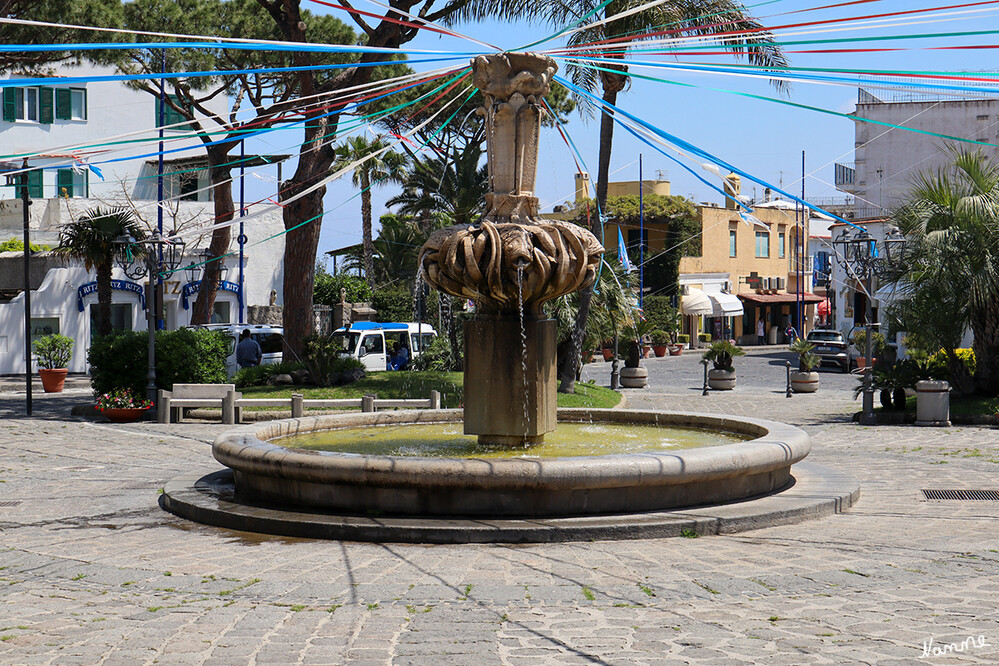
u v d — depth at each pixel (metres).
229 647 5.03
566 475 7.64
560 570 6.53
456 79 10.11
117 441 15.18
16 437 15.66
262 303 40.12
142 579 6.44
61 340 26.88
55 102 36.91
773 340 61.62
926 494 9.89
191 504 8.55
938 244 18.08
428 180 34.16
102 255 24.78
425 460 7.82
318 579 6.36
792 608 5.65
